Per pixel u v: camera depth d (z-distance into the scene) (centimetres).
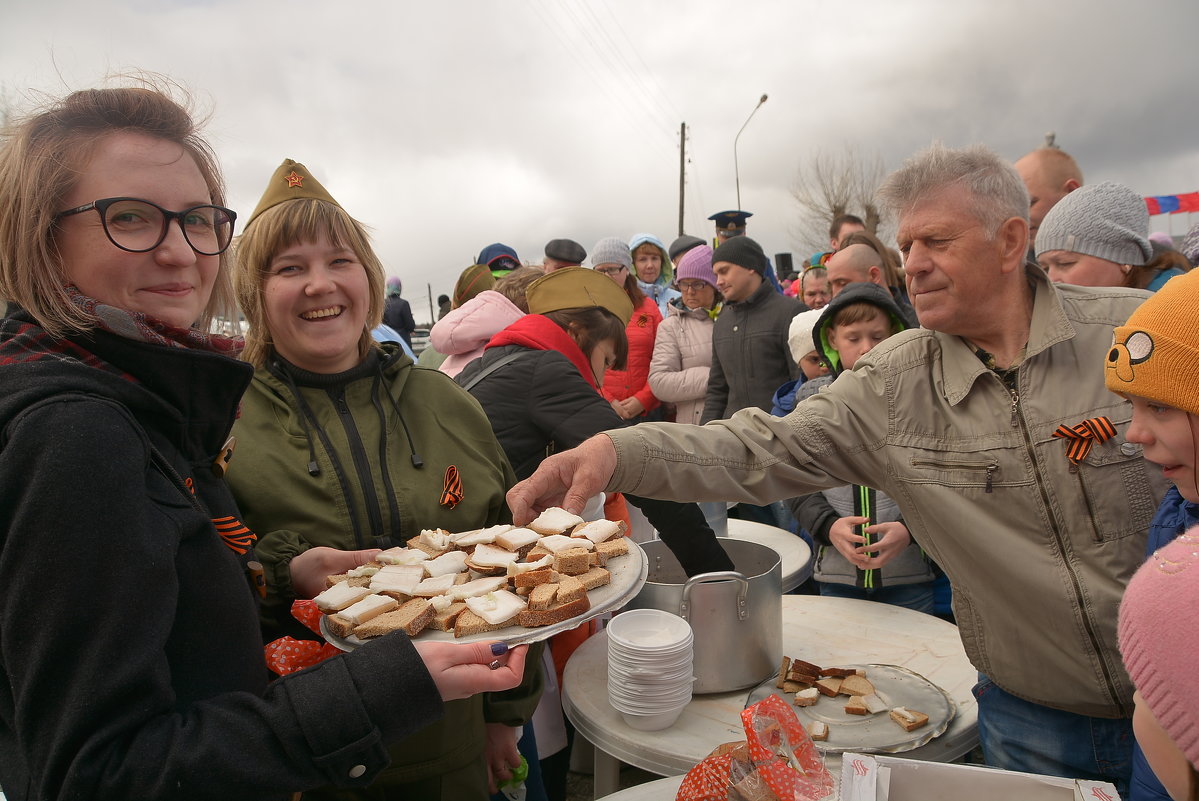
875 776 103
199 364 92
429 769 136
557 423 198
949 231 136
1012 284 140
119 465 75
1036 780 103
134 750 72
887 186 149
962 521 144
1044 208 311
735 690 171
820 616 213
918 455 150
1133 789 120
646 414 472
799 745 112
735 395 408
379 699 83
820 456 161
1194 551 74
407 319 894
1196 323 101
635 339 480
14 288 85
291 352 148
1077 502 134
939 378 150
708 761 116
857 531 235
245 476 137
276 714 79
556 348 217
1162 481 130
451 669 91
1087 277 236
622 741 154
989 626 146
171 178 90
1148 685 73
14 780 80
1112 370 112
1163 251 258
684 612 168
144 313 89
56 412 74
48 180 84
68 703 70
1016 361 140
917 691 159
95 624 71
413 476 148
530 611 110
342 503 139
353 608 111
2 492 71
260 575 105
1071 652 136
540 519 145
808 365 319
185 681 83
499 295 264
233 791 75
